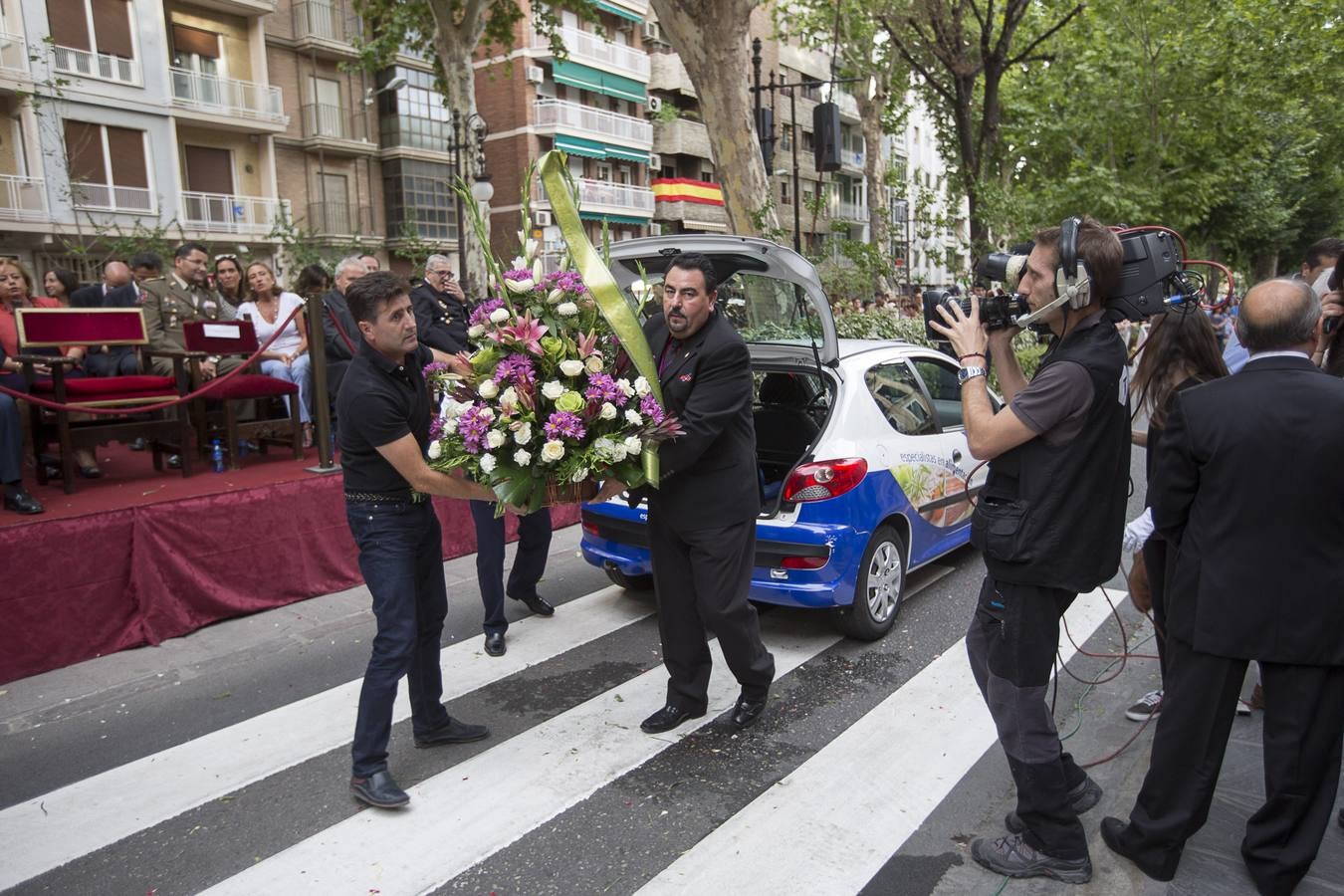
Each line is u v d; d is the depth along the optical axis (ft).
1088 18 64.39
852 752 11.89
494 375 10.59
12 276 20.40
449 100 62.69
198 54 76.59
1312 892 8.76
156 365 22.54
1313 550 8.00
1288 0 62.64
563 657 15.38
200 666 15.08
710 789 11.01
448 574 20.03
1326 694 8.25
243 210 78.38
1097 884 8.98
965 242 36.32
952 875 9.23
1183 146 71.82
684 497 11.76
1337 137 89.86
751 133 34.53
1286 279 8.39
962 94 34.73
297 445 21.44
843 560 14.60
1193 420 8.51
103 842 10.11
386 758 10.91
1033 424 8.30
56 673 14.55
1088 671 14.48
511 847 9.86
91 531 14.94
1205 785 8.67
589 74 104.68
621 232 109.70
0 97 63.57
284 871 9.50
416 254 84.23
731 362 11.44
